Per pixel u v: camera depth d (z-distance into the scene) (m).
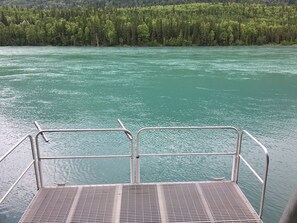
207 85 30.91
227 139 15.98
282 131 17.53
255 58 54.91
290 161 13.48
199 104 23.81
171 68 41.91
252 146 15.12
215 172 12.45
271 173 12.33
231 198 5.47
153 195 5.54
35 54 61.12
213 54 62.12
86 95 26.62
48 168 12.80
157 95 26.72
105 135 16.64
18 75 36.28
